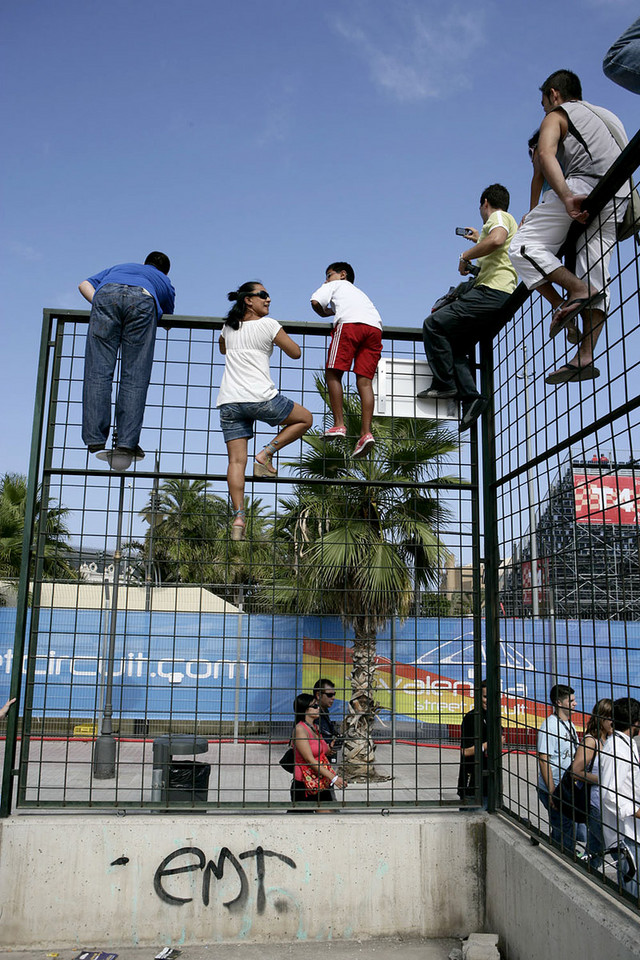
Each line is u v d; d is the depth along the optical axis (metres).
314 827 4.07
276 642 9.95
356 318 4.72
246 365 4.60
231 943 3.94
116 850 3.96
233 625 9.98
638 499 2.91
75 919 3.89
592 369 3.46
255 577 9.88
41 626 9.68
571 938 3.05
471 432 4.90
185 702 9.93
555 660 3.69
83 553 4.40
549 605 3.76
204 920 3.95
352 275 5.02
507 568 4.33
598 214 3.35
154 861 3.97
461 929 4.09
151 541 4.50
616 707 3.94
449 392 4.81
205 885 3.97
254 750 9.93
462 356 4.81
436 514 5.77
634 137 2.90
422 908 4.08
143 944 3.90
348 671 9.71
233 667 9.97
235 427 4.60
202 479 4.60
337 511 8.53
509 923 3.76
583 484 3.36
